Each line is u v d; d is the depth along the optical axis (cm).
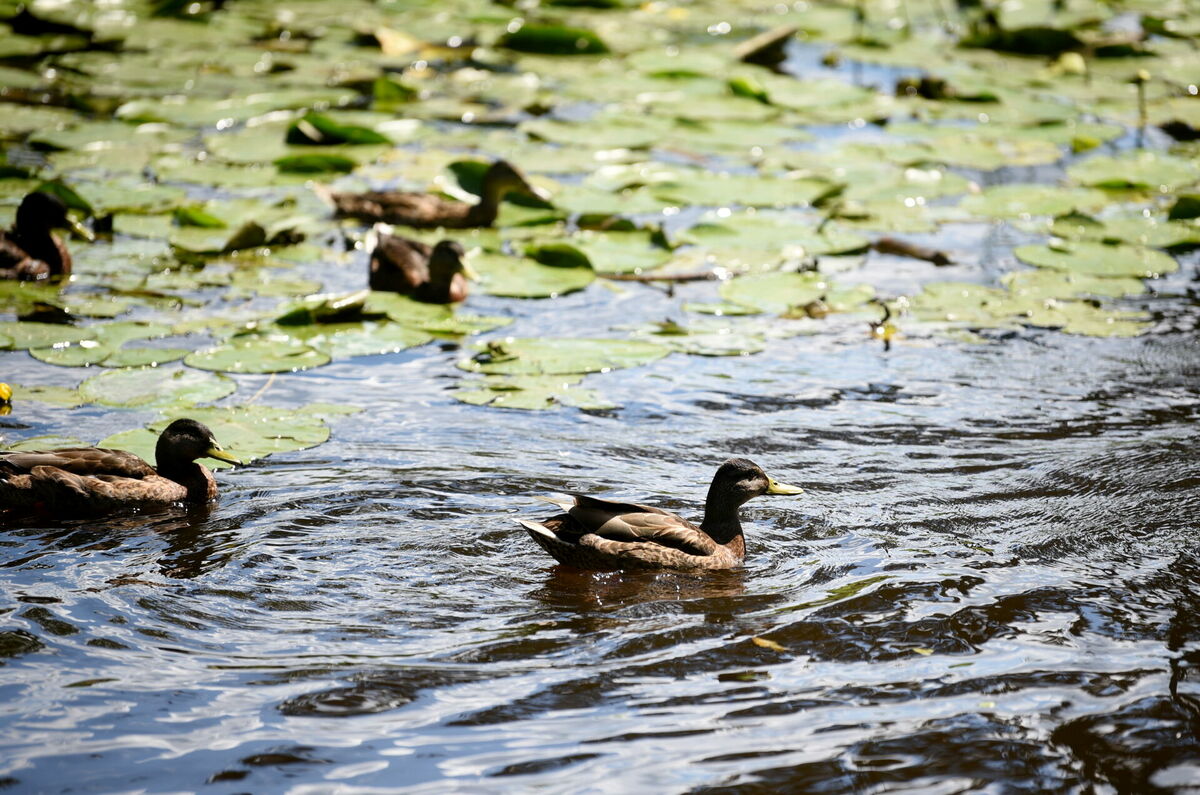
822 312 1770
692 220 2120
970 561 1139
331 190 2091
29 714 882
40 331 1617
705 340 1678
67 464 1216
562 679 948
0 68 2647
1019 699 931
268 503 1227
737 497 1152
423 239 2036
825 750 871
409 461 1328
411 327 1706
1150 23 3055
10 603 1026
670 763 853
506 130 2489
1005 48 2970
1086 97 2653
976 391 1540
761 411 1483
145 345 1598
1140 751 876
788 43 3064
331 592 1069
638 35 3091
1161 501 1262
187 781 823
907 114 2602
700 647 996
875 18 3253
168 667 947
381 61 2836
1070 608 1057
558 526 1154
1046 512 1238
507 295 1823
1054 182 2239
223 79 2686
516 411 1466
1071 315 1745
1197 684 949
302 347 1617
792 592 1088
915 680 955
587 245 2000
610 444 1388
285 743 862
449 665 962
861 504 1257
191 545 1144
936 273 1908
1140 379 1570
